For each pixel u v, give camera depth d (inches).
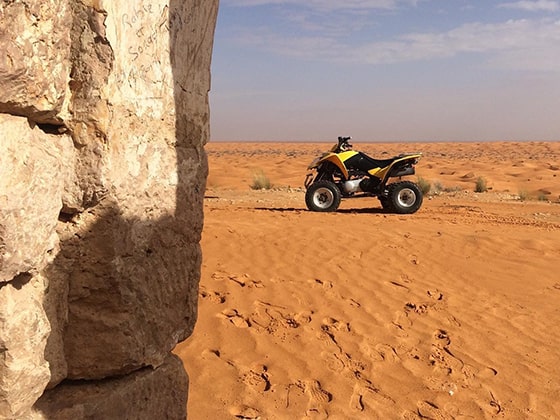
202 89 120.1
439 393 195.5
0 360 76.0
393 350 217.2
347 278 267.7
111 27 88.5
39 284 85.6
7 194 73.4
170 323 111.7
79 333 94.5
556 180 1025.5
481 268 296.8
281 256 283.7
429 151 2950.3
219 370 194.2
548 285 282.0
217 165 1270.9
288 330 221.6
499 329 237.6
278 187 786.8
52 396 94.5
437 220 428.8
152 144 103.0
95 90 87.6
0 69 71.3
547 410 190.4
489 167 1352.1
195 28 115.0
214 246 288.4
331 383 195.0
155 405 109.7
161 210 106.7
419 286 269.1
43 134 83.9
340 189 479.8
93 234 91.7
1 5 70.7
